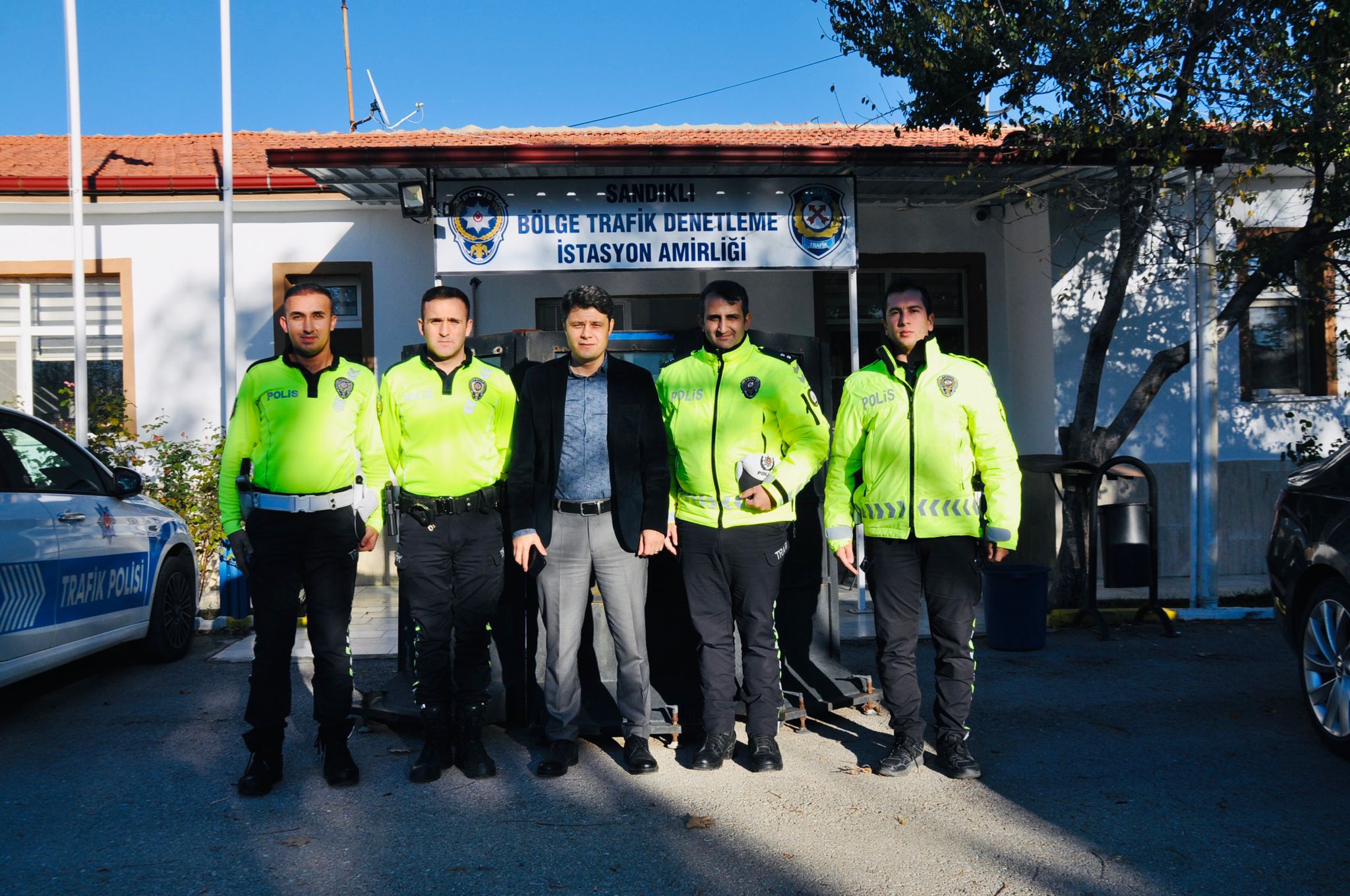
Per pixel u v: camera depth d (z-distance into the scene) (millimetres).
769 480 4352
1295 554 4965
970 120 7410
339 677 4332
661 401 4559
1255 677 6105
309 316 4160
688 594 4520
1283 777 4340
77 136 8445
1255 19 6977
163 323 9953
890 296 4406
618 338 5586
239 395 4289
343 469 4281
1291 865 3447
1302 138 7027
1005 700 5652
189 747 4918
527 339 5191
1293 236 7988
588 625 5246
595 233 7961
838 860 3521
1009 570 6844
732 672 4539
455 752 4605
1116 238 9711
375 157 7391
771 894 3270
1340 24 6559
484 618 4480
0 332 10047
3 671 4945
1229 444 10023
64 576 5477
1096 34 6824
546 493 4402
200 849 3668
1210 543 8148
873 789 4242
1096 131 7004
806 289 10375
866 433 4461
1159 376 8266
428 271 10023
